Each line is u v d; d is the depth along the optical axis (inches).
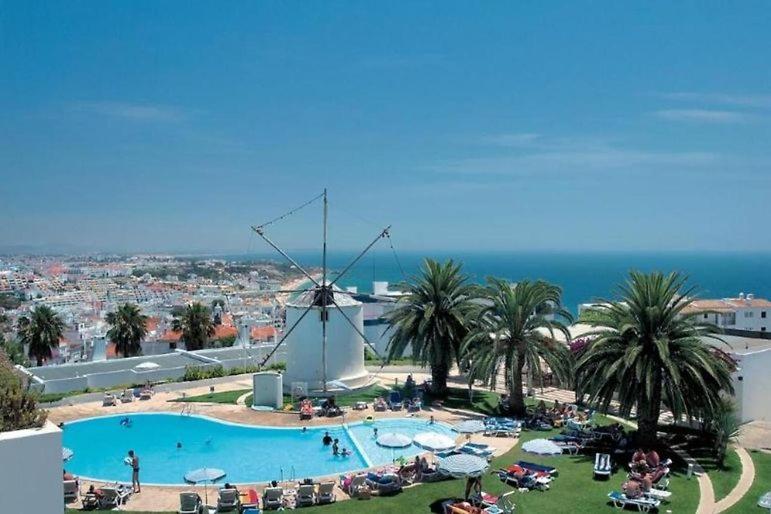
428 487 1035.9
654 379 1198.3
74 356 3444.9
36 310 2709.2
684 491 1018.1
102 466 1203.9
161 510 944.9
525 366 1713.8
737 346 1660.9
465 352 1641.2
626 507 952.3
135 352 2738.7
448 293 1689.2
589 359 1249.4
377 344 2513.5
